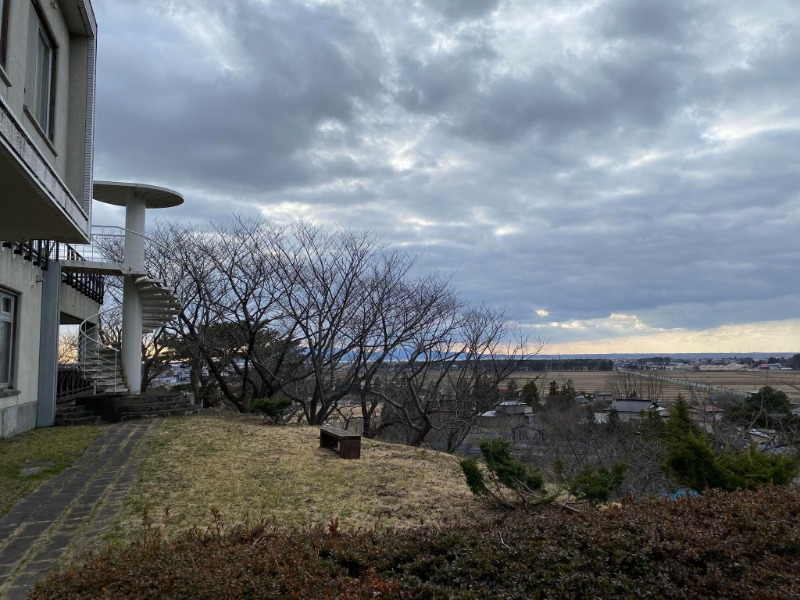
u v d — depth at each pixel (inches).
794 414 579.8
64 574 147.8
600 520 176.6
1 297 449.4
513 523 182.2
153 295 640.4
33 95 301.1
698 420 578.9
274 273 745.6
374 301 749.3
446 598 129.3
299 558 151.0
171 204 655.8
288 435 468.8
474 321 1082.1
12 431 463.5
